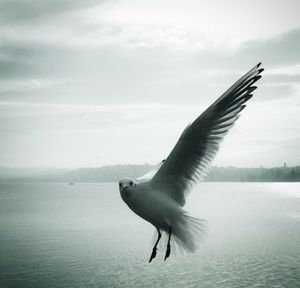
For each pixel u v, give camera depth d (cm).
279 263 3234
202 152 461
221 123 443
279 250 3716
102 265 3195
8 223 5834
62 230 5109
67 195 14500
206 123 445
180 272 3023
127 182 457
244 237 4450
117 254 3619
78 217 6650
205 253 3647
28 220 6228
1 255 3522
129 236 4616
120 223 5844
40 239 4381
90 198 12575
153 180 471
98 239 4397
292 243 4041
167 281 2781
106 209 8300
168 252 455
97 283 2719
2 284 2659
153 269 3119
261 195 13475
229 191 16562
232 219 6269
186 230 463
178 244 470
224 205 9050
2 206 9125
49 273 2942
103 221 6094
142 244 4103
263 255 3531
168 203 461
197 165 467
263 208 8162
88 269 3066
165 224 466
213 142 451
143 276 2912
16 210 8038
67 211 7775
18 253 3622
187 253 461
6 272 2955
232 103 428
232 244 4041
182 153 461
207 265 3212
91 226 5497
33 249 3809
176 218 462
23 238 4450
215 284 2717
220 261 3334
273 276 2872
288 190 17688
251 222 5859
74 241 4250
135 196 456
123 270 3078
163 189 473
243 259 3400
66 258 3431
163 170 468
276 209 7912
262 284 2686
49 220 6238
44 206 9162
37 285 2647
